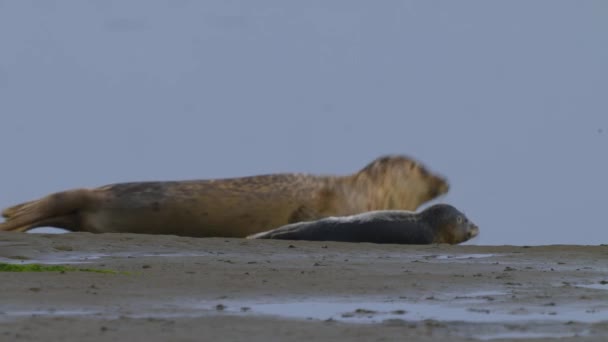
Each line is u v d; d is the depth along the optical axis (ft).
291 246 145.79
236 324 65.98
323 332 63.36
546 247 151.43
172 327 63.98
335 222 180.24
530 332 64.90
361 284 90.79
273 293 83.51
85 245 135.23
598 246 154.20
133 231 212.84
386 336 62.18
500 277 100.27
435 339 61.46
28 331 61.16
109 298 77.36
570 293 86.33
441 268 113.60
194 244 142.82
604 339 62.08
